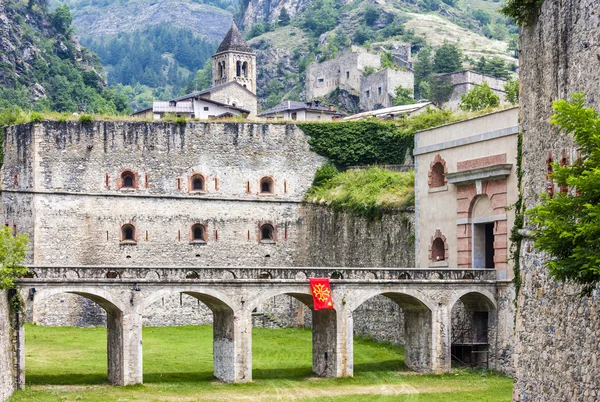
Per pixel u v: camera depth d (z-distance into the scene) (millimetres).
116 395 65438
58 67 169875
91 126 100250
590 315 43719
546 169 51062
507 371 74562
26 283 66312
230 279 71438
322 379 73562
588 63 45312
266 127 105562
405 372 76812
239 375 71375
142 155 101688
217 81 181125
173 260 101750
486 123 77500
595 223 36781
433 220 83750
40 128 98375
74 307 97062
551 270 40281
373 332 91438
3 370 62094
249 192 104500
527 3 52688
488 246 79562
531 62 53000
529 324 51031
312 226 103750
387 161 107375
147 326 99250
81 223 99188
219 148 104062
